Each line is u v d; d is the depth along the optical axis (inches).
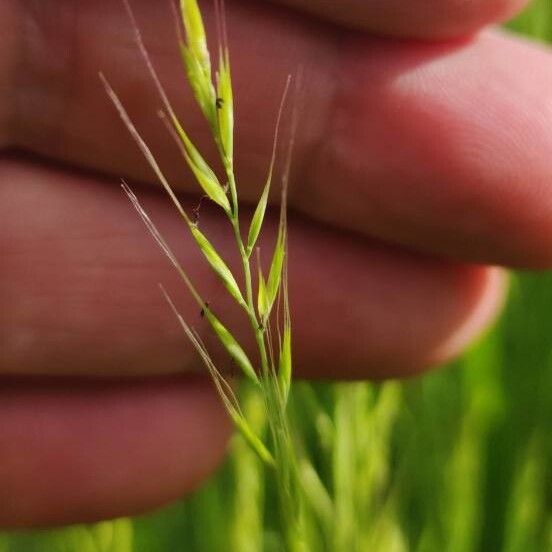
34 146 4.6
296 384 5.0
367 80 4.4
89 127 4.5
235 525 4.9
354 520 4.5
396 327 4.8
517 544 5.2
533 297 5.5
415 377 4.9
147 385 5.1
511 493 5.2
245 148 4.5
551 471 5.4
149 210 4.7
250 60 4.4
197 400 5.1
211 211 4.7
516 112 4.4
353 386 4.6
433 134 4.4
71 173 4.7
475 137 4.4
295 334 4.8
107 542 5.1
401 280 4.8
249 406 4.8
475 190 4.4
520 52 4.5
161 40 4.4
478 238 4.5
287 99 4.4
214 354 4.9
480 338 5.1
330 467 4.7
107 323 4.8
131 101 4.5
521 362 5.4
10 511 5.1
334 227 4.7
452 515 5.0
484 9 4.2
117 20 4.4
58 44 4.4
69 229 4.7
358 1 4.2
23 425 5.0
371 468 4.6
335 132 4.5
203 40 3.4
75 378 5.0
